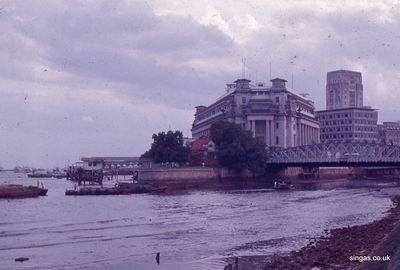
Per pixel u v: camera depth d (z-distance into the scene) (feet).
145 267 155.12
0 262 163.84
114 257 171.12
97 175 641.81
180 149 612.29
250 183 638.94
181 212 313.73
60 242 202.69
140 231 231.50
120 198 449.48
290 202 372.79
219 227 241.35
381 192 469.57
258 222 257.75
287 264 146.20
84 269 153.89
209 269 149.79
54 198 463.83
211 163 644.69
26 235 222.89
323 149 612.29
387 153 559.38
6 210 346.33
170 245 193.16
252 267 149.59
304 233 216.33
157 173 575.38
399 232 170.30
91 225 255.50
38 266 157.79
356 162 569.23
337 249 165.07
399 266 120.16
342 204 349.82
